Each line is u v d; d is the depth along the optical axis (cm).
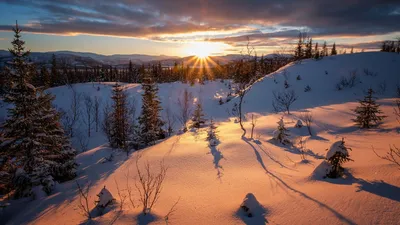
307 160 785
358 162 616
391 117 1252
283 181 593
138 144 1556
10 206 738
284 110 2195
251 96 2975
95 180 859
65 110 3459
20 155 886
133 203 536
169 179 720
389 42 4759
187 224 421
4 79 855
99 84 5175
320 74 3016
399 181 436
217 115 2809
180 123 2944
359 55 3366
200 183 663
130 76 8162
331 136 1122
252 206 444
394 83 2417
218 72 8069
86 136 2739
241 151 971
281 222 389
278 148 1012
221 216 441
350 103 1944
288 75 3234
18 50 860
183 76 8081
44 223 542
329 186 492
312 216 384
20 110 877
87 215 501
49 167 930
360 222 339
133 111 3108
